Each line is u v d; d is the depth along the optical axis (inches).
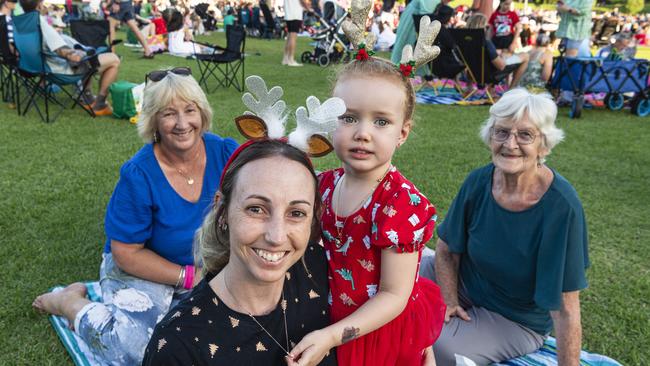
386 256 61.9
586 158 243.3
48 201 173.2
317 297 63.1
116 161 212.8
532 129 86.6
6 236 149.4
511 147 87.7
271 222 49.2
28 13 245.6
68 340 107.2
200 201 103.7
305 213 51.1
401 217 61.0
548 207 88.8
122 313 98.7
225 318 54.2
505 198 94.2
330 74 70.0
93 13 783.1
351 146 60.6
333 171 71.4
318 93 353.4
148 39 547.2
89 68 268.4
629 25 904.3
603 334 118.4
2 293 123.6
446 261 108.8
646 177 220.1
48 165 204.8
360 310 61.0
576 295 90.5
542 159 90.6
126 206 98.3
